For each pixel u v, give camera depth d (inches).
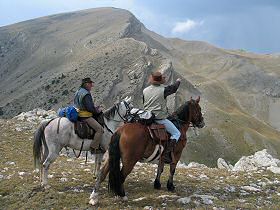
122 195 458.3
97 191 456.8
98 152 523.8
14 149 852.0
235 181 620.7
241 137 6968.5
